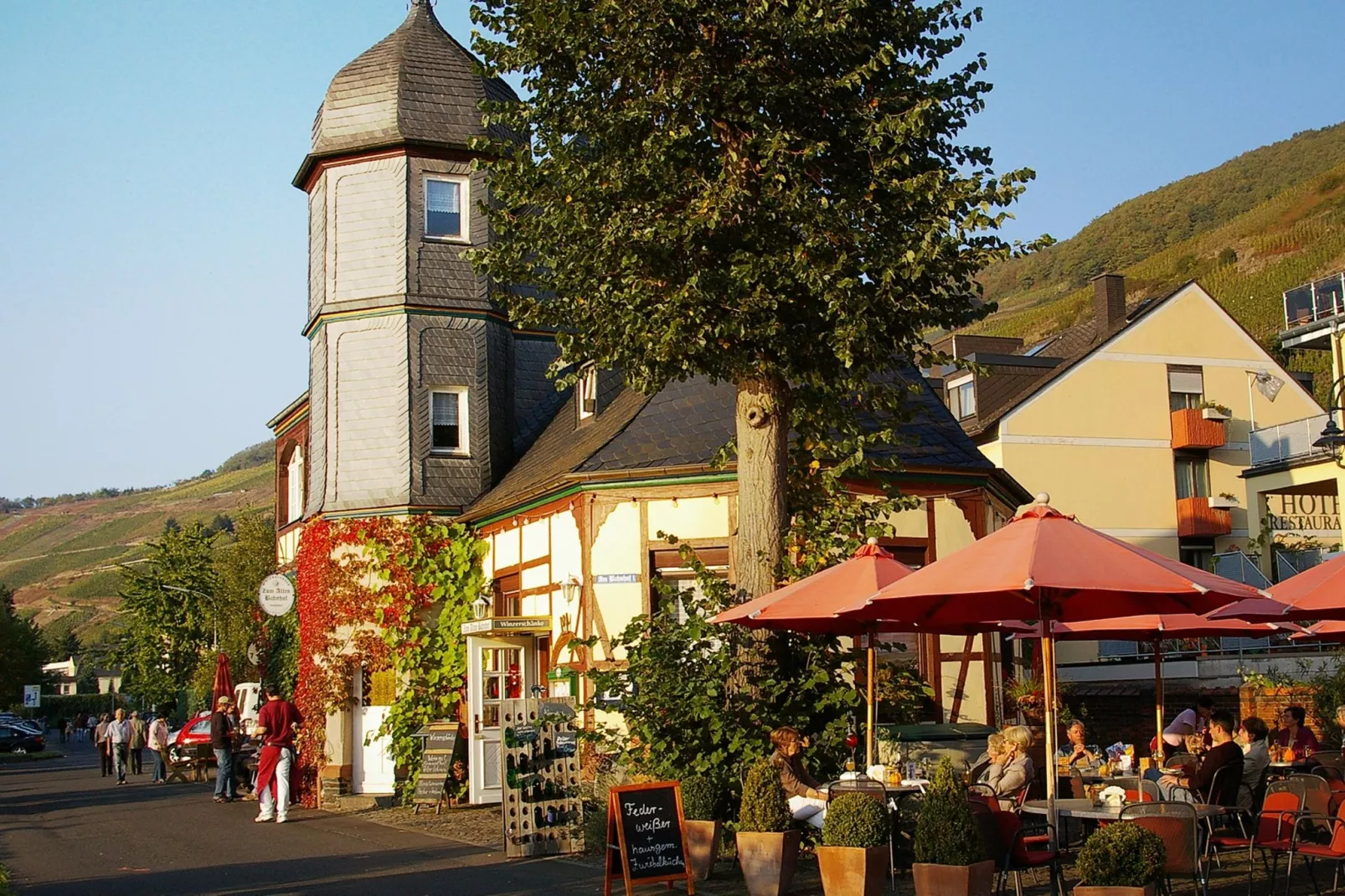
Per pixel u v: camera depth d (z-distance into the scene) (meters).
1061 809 9.88
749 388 13.95
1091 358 36.94
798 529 14.62
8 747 54.78
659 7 12.85
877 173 13.19
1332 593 11.78
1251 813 11.71
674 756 13.27
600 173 13.45
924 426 20.02
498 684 20.39
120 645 55.03
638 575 18.89
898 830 11.91
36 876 13.28
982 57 13.74
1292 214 91.25
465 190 24.23
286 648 27.69
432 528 23.14
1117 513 36.44
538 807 14.12
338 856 14.37
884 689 15.37
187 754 30.27
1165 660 26.19
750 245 13.27
